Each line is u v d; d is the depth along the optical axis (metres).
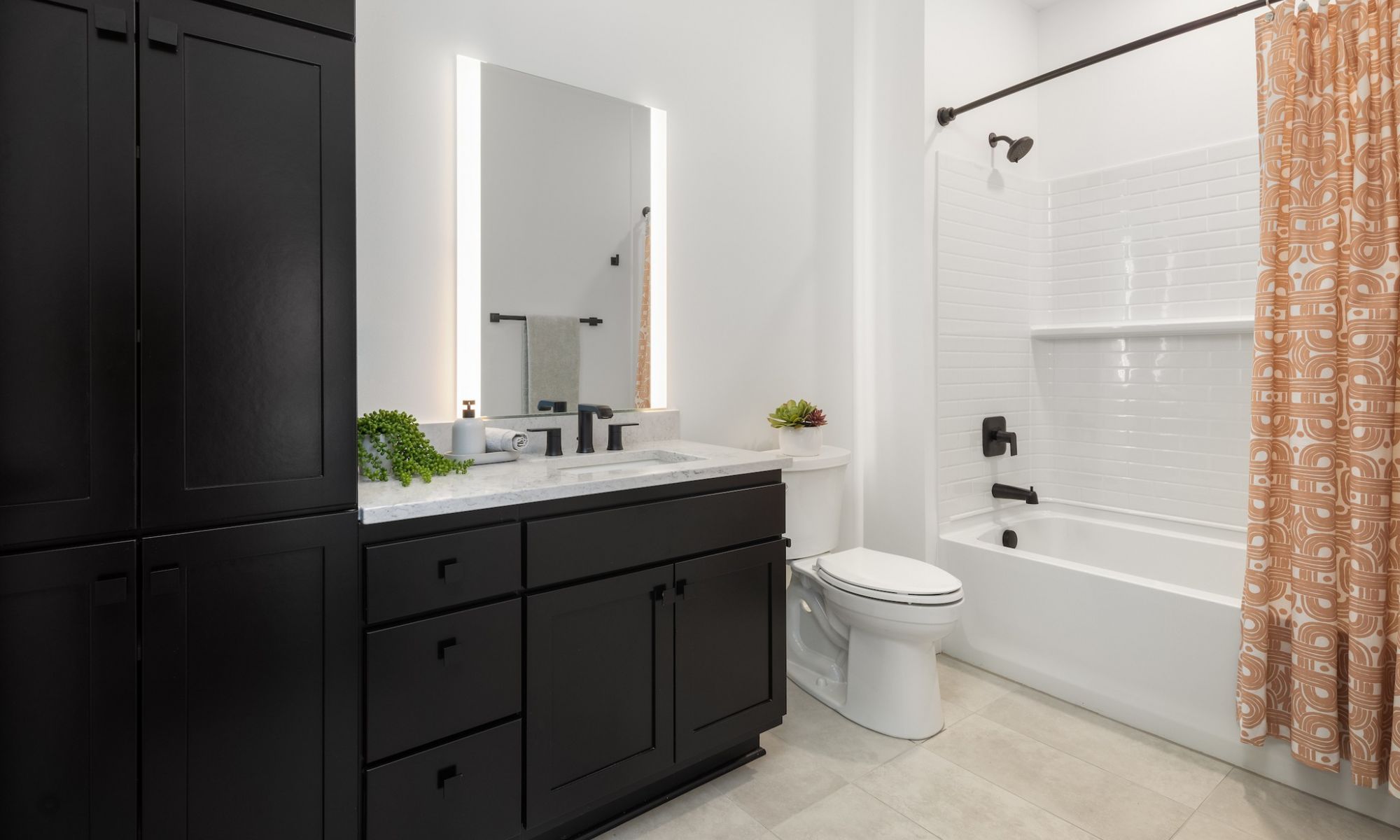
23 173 0.99
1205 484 2.62
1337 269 1.68
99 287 1.05
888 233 2.77
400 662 1.28
